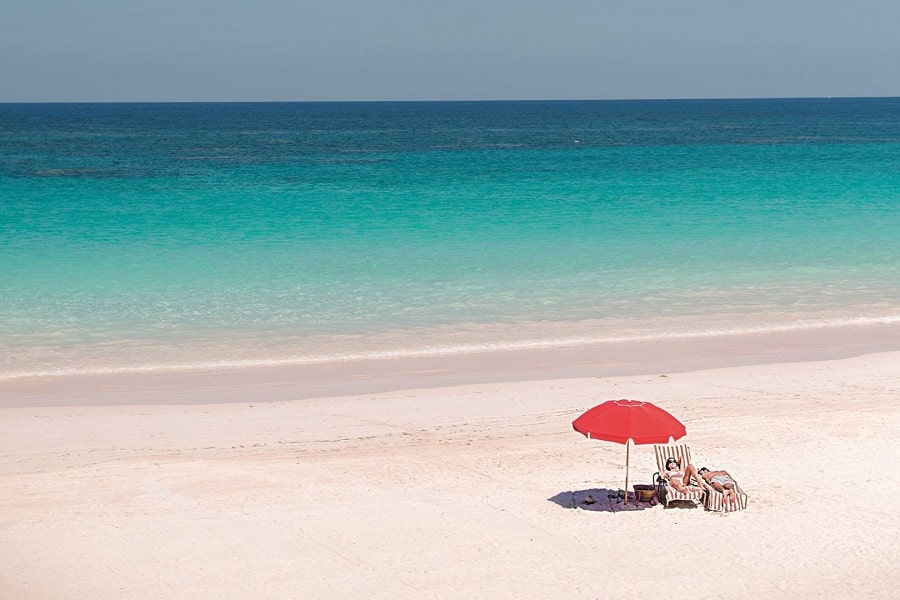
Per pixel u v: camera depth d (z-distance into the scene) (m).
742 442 13.69
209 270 25.70
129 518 10.78
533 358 18.62
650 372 17.80
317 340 19.59
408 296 23.22
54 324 20.41
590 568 9.44
